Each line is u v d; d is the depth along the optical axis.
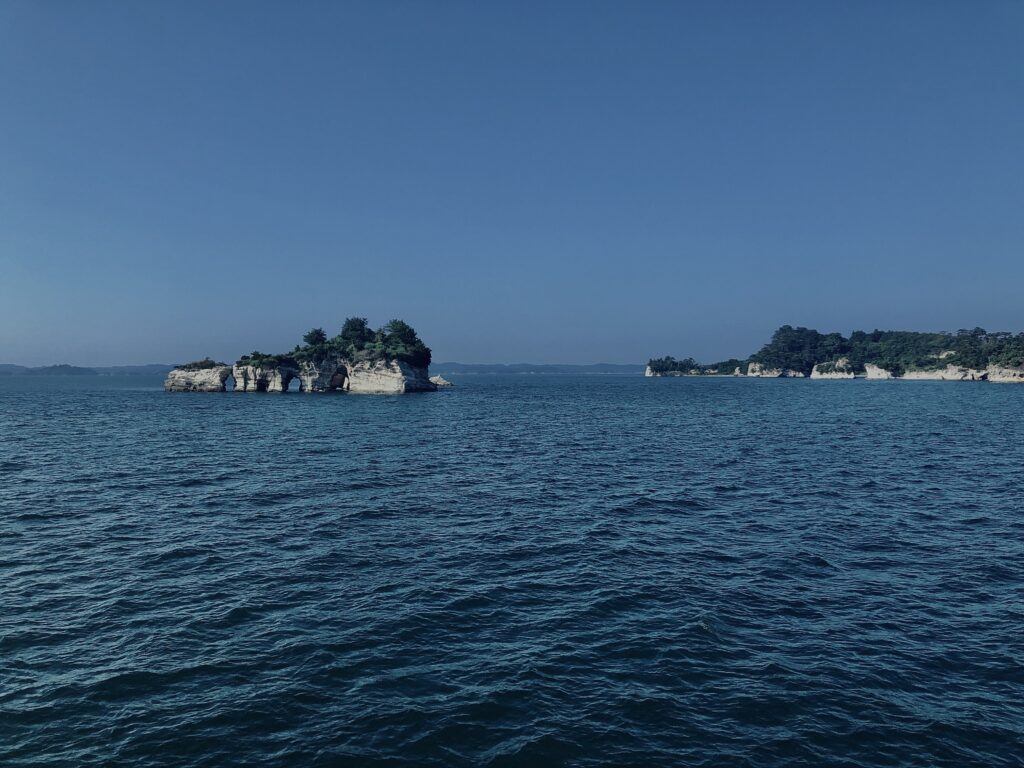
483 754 11.36
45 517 27.33
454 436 59.62
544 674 14.14
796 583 19.80
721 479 37.03
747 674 14.21
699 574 20.62
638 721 12.38
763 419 79.31
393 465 41.84
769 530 25.89
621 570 21.00
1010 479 36.47
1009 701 13.15
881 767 11.09
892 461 43.47
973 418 78.31
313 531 25.41
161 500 30.83
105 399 132.75
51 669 14.09
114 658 14.65
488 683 13.74
